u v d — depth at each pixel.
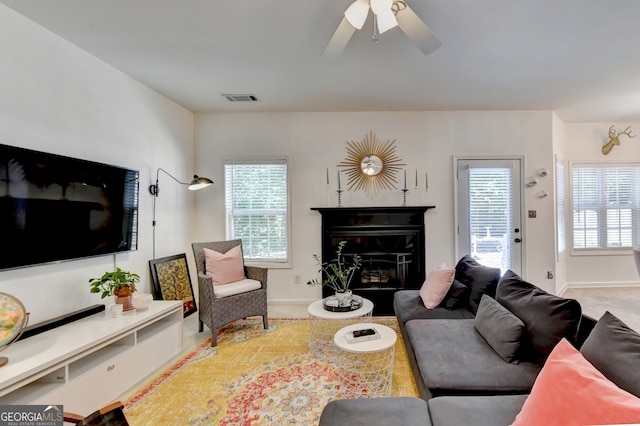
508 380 1.43
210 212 4.00
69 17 1.99
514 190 3.90
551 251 3.88
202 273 3.10
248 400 1.92
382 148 3.93
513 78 2.98
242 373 2.24
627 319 3.26
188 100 3.53
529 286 1.89
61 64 2.21
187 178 3.84
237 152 3.97
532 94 3.39
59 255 2.12
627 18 2.04
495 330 1.72
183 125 3.76
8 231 1.81
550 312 1.54
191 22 2.06
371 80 3.01
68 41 2.26
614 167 4.54
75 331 1.96
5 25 1.86
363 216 3.85
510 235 3.90
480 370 1.51
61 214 2.14
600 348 1.09
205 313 2.82
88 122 2.44
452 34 2.21
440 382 1.44
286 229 3.98
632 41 2.33
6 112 1.87
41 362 1.56
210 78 2.95
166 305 2.48
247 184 4.02
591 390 0.89
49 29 2.11
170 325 2.48
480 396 1.37
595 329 1.19
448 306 2.49
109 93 2.65
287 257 3.96
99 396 1.84
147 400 1.94
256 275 3.18
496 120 3.90
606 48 2.43
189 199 3.89
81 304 2.32
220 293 2.82
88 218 2.35
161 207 3.33
